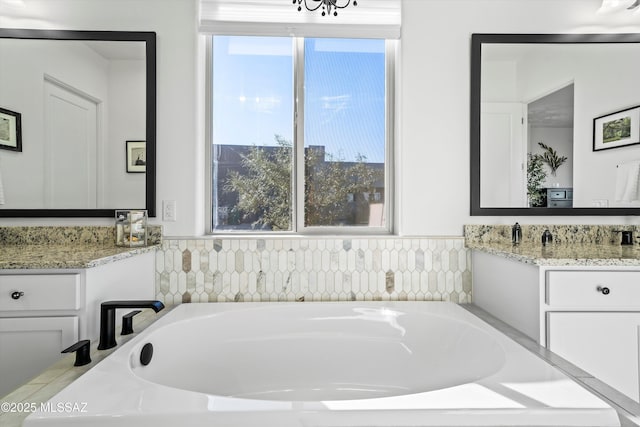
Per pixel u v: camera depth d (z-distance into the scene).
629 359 1.24
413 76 1.86
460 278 1.85
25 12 1.78
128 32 1.79
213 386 1.47
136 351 1.14
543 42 1.87
